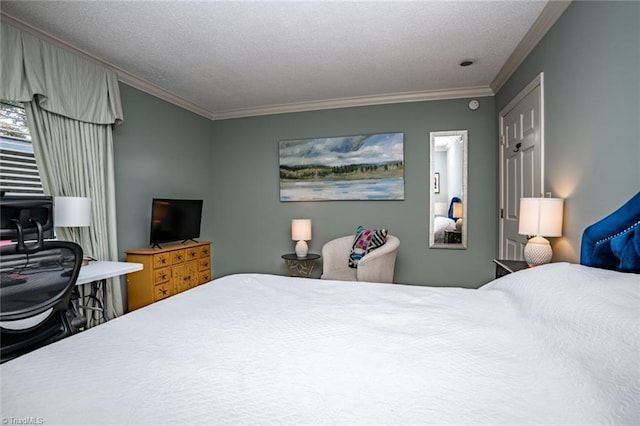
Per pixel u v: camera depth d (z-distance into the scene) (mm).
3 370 868
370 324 1205
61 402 727
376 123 4059
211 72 3229
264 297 1592
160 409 703
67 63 2605
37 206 1569
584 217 1817
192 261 3697
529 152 2645
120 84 3215
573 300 1007
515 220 3021
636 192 1423
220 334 1123
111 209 3004
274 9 2186
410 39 2598
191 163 4258
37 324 1375
